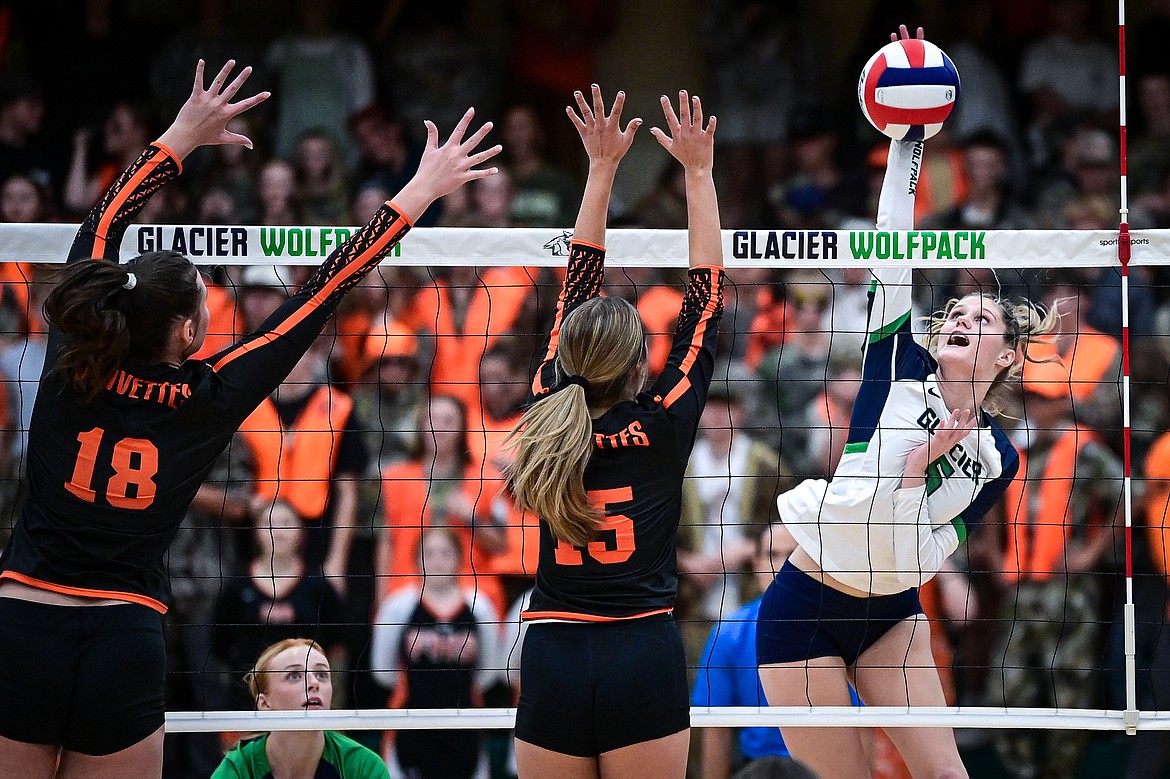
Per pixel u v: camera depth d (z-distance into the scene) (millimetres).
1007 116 31547
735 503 22984
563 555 10641
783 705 14477
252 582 21938
